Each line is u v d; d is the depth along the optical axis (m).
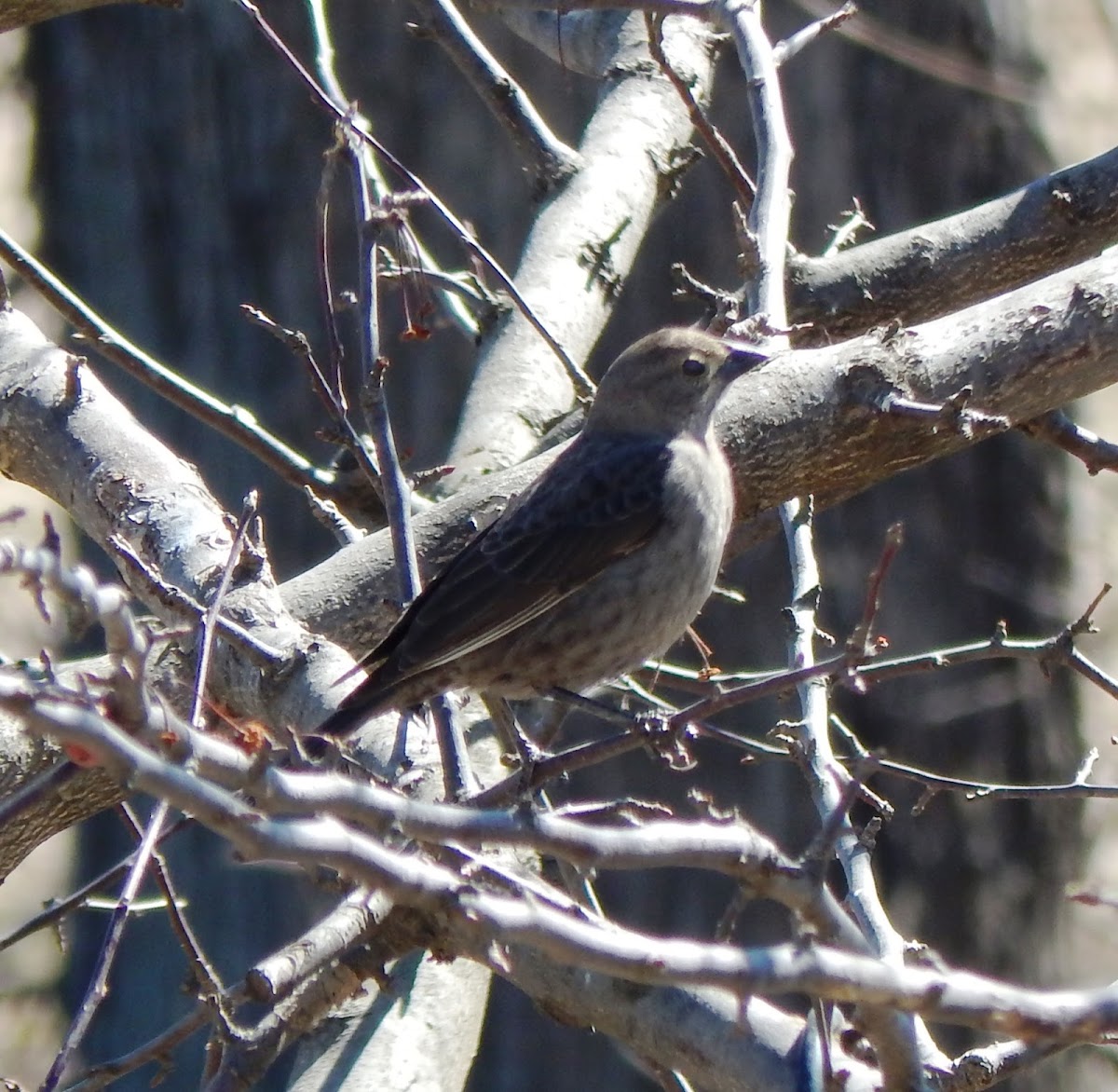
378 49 14.84
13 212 23.03
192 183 15.54
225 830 4.11
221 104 15.41
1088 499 17.72
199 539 8.63
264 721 8.16
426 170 14.83
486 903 4.51
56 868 21.48
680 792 14.42
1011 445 15.25
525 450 10.97
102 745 3.91
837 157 14.77
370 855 4.38
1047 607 15.42
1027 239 10.99
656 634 9.12
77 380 9.42
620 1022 6.77
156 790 3.99
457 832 4.64
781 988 4.66
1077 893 6.69
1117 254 9.24
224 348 15.47
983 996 4.84
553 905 5.78
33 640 20.17
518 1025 14.94
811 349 9.49
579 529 8.85
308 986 7.04
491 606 8.66
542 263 11.84
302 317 15.25
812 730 7.80
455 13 12.35
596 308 11.83
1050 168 15.37
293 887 15.39
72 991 16.66
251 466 15.34
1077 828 16.11
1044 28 24.84
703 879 14.57
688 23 13.05
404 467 13.03
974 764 15.27
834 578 14.75
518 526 8.88
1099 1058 16.02
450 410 14.71
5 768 8.21
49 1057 18.78
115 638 4.13
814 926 5.10
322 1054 7.97
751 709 14.41
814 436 9.09
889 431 9.01
